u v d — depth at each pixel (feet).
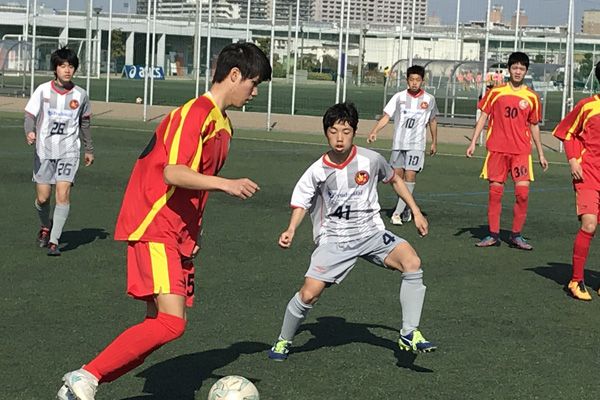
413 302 19.45
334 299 26.04
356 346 21.49
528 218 43.19
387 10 228.02
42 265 29.40
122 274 28.43
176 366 19.58
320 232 20.26
